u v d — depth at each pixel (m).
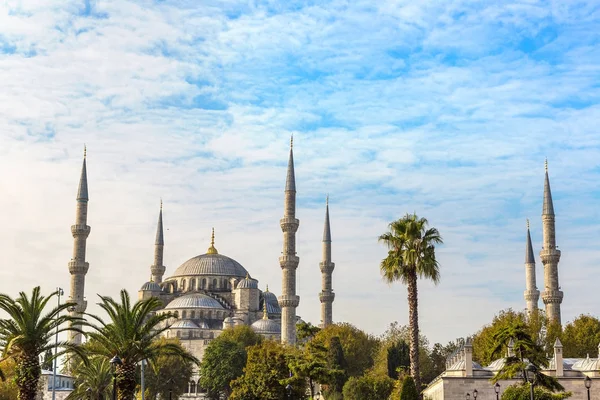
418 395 77.62
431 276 82.06
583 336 156.12
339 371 122.19
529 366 78.50
